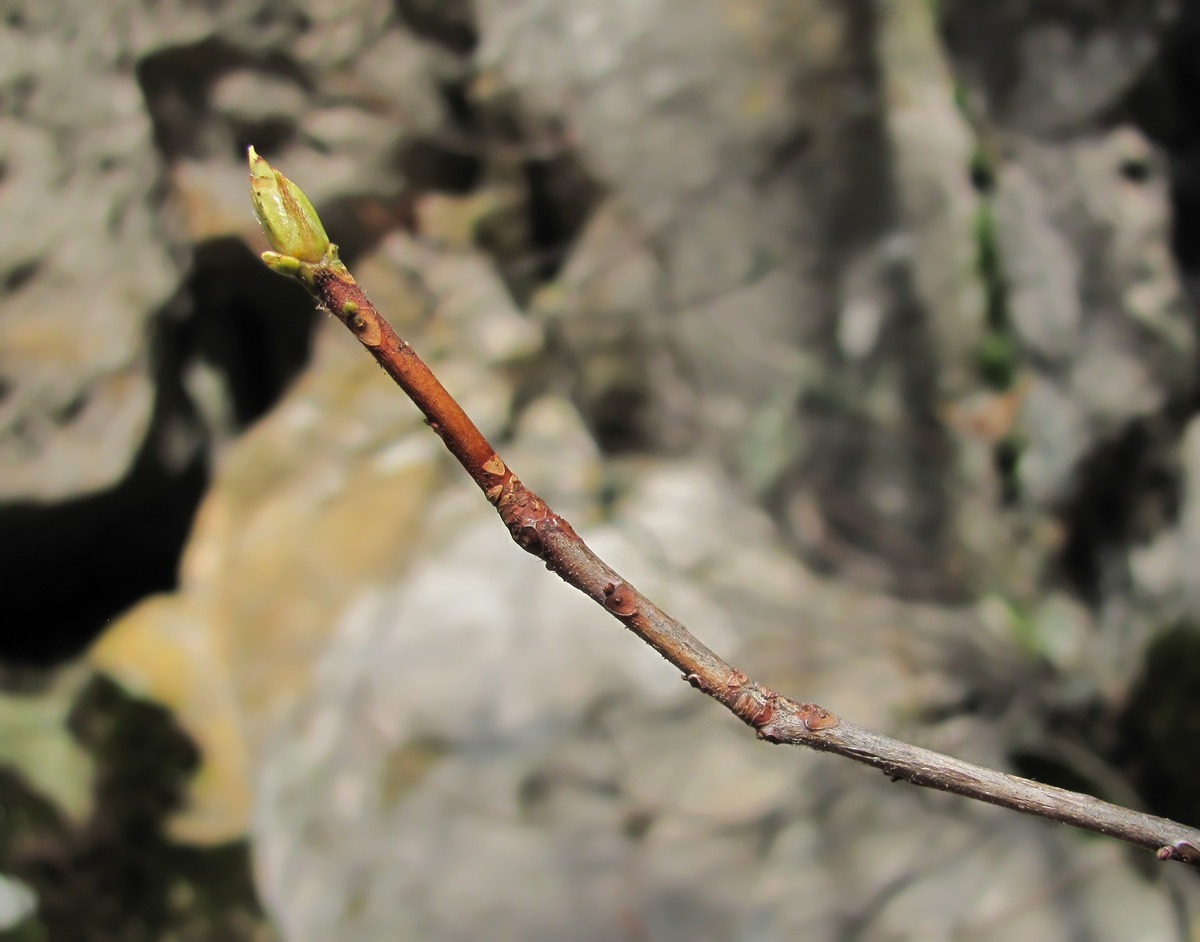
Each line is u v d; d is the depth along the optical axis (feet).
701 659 0.81
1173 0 2.85
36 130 2.90
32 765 2.69
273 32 2.90
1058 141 2.93
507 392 2.86
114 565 3.01
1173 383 2.83
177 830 2.61
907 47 2.88
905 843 2.22
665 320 2.90
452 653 2.49
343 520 2.79
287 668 2.68
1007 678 2.58
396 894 2.33
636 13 2.87
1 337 2.81
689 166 2.87
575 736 2.37
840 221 2.87
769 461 2.85
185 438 2.98
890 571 2.80
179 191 2.91
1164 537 2.83
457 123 3.01
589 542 2.51
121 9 2.88
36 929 2.53
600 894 2.23
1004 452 2.87
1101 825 0.81
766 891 2.20
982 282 2.85
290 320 3.05
